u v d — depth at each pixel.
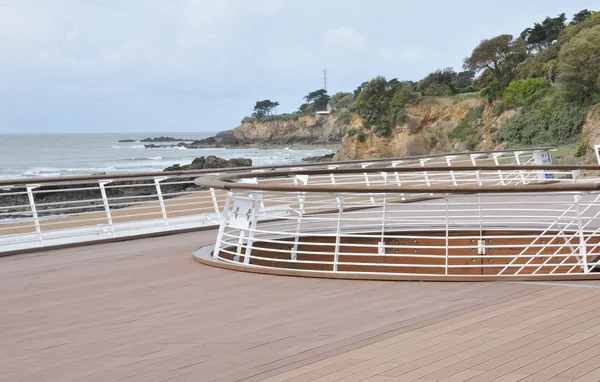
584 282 6.54
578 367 3.77
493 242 10.85
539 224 10.79
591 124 54.31
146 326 5.39
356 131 70.94
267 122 144.00
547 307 5.41
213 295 6.55
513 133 60.03
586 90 55.91
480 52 66.19
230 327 5.25
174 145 159.38
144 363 4.36
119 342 4.93
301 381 3.82
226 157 103.38
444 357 4.12
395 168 10.90
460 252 10.89
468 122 65.56
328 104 164.88
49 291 7.04
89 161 91.19
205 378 3.99
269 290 6.70
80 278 7.75
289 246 10.62
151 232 11.72
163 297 6.54
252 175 9.26
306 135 137.75
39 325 5.57
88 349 4.77
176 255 9.37
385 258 10.91
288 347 4.60
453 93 71.19
